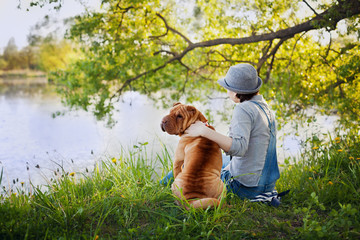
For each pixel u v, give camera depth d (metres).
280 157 5.81
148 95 9.34
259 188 2.78
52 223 2.51
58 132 9.89
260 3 7.35
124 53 8.39
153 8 8.63
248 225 2.47
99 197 2.88
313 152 3.92
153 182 3.26
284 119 6.38
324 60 7.29
